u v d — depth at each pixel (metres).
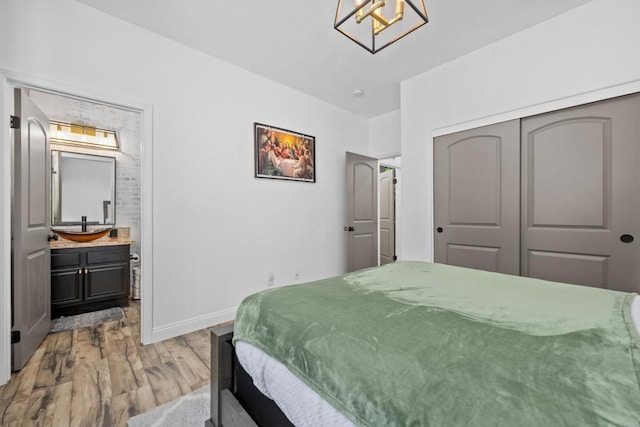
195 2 1.97
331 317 0.92
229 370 1.18
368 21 2.18
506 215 2.48
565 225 2.20
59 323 2.63
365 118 4.32
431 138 2.95
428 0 1.96
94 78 2.02
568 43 2.12
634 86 1.89
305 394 0.75
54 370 1.83
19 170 1.83
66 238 3.05
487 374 0.58
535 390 0.53
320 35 2.36
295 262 3.36
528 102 2.32
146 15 2.10
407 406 0.55
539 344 0.71
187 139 2.49
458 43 2.49
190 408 1.48
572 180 2.16
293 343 0.84
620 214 1.97
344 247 3.94
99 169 3.40
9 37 1.71
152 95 2.29
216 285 2.66
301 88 3.34
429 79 2.94
